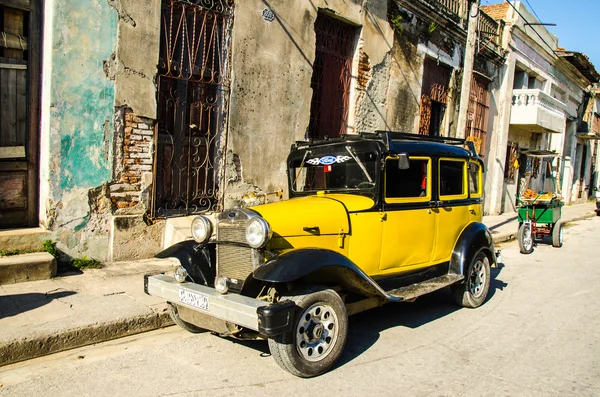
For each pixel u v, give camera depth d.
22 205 6.43
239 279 4.32
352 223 4.80
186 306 4.22
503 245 12.10
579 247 12.01
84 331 4.57
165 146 7.53
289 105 8.98
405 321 5.70
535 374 4.29
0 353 4.07
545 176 23.45
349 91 10.61
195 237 4.63
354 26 10.50
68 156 6.31
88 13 6.29
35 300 5.18
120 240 6.82
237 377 4.03
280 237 4.25
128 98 6.75
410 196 5.42
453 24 13.48
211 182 8.19
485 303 6.57
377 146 5.02
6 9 6.11
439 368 4.36
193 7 7.50
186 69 7.64
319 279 4.49
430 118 13.68
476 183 6.70
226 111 8.03
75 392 3.66
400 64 11.84
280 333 3.67
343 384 3.97
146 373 4.05
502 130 17.45
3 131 6.19
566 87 24.66
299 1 8.93
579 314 6.20
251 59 8.25
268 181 8.77
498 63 16.83
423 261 5.64
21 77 6.28
